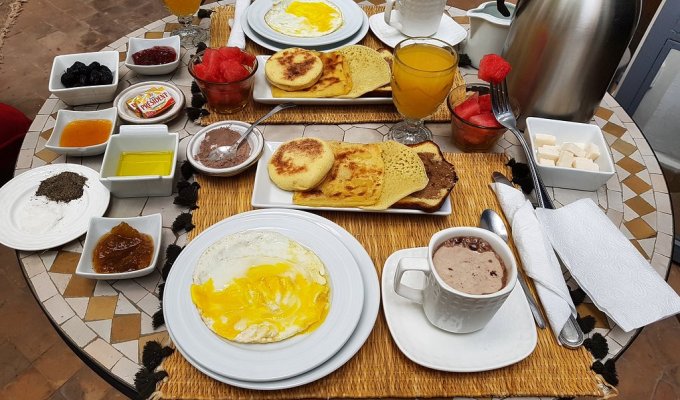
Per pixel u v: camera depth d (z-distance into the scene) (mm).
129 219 831
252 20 1255
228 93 1031
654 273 788
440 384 681
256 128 999
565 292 760
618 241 828
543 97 1040
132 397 698
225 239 752
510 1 1426
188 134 1052
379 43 1298
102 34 2434
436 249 675
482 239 683
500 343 703
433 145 986
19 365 1493
